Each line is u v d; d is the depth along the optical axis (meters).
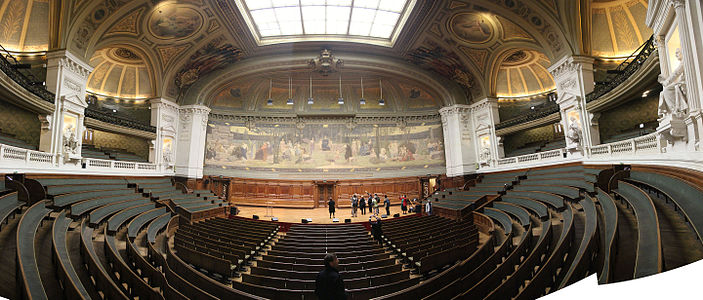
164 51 17.20
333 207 15.64
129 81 18.95
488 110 19.75
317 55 20.17
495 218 11.93
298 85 23.12
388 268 6.43
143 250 8.86
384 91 23.50
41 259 5.58
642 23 13.56
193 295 4.67
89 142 17.45
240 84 22.12
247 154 21.66
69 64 12.77
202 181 19.77
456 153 20.83
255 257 8.78
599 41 14.53
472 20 16.03
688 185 5.21
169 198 14.84
